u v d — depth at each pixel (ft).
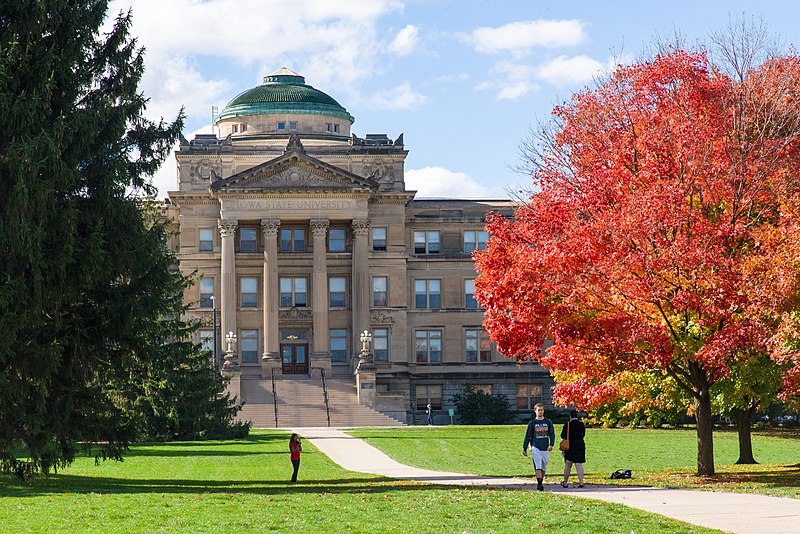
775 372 141.90
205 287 384.47
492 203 407.85
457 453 207.92
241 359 382.63
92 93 140.36
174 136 147.33
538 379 398.62
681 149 136.36
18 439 135.13
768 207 139.23
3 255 124.77
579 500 108.06
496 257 146.00
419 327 397.39
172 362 248.93
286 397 351.87
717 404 152.05
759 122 140.26
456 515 98.22
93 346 137.39
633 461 188.85
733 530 87.10
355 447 224.12
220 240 384.88
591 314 137.59
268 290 377.91
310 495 116.78
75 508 103.30
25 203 120.78
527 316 138.00
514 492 117.50
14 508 103.60
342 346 390.01
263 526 92.07
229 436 258.37
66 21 133.39
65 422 135.44
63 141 128.77
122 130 136.77
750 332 126.31
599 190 142.92
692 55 145.07
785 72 142.41
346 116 458.50
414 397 396.16
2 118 124.36
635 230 132.46
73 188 134.21
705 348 129.29
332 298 391.45
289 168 380.17
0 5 128.26
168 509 102.68
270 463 181.57
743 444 180.86
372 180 382.42
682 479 140.15
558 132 151.64
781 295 124.06
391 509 102.63
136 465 175.73
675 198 132.87
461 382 396.78
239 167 391.86
